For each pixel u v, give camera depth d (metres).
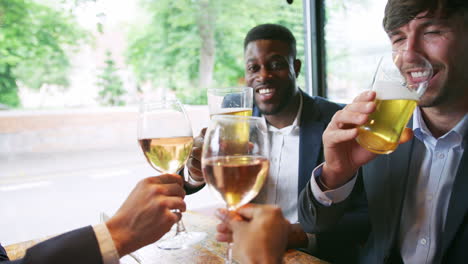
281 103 1.54
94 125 7.39
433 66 0.83
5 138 6.61
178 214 0.66
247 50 1.58
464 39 0.82
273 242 0.46
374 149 0.69
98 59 7.66
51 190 4.47
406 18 0.84
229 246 0.58
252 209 0.51
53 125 7.07
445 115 0.93
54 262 0.55
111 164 6.01
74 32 7.13
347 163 0.82
